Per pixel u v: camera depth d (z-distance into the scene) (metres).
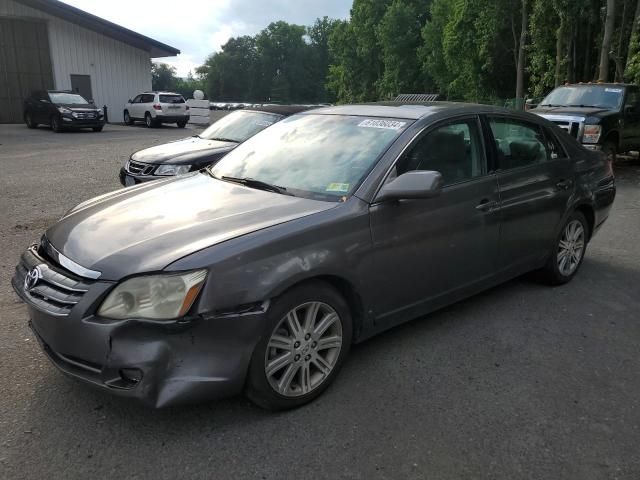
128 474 2.61
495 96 40.00
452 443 2.87
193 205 3.44
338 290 3.33
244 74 130.00
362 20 65.62
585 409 3.20
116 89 30.83
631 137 12.36
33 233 6.88
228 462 2.70
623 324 4.36
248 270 2.82
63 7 27.67
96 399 3.20
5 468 2.62
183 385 2.71
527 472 2.67
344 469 2.67
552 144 4.93
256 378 2.93
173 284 2.67
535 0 29.77
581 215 5.22
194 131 25.45
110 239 3.03
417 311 3.84
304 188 3.60
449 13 46.12
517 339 4.07
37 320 2.93
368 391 3.34
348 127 4.05
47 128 25.25
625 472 2.68
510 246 4.42
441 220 3.77
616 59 22.03
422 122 3.85
